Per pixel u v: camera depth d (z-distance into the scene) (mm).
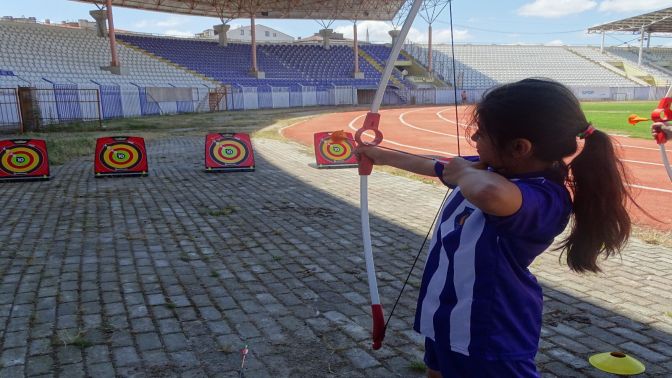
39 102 23062
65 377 2924
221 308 3928
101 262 4977
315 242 5746
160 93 32781
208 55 43844
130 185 9031
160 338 3424
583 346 3371
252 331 3545
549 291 4316
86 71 30484
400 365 3107
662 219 6637
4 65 25578
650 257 5188
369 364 3115
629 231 1471
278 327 3613
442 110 37938
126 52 35469
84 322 3646
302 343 3379
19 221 6488
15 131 20312
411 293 4277
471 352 1442
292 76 47688
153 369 3027
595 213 1399
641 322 3732
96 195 8148
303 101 44656
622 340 3455
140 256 5180
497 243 1401
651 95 55125
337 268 4883
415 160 1817
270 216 6926
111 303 3994
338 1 47562
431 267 1596
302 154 13453
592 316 3830
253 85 42625
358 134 2006
